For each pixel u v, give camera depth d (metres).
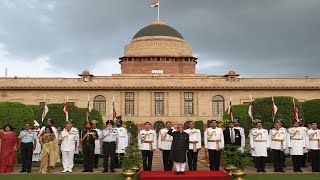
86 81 54.72
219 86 54.56
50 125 17.61
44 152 16.86
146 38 65.25
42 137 17.08
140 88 54.44
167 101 54.75
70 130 17.58
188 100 55.16
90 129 17.75
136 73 62.44
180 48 65.12
